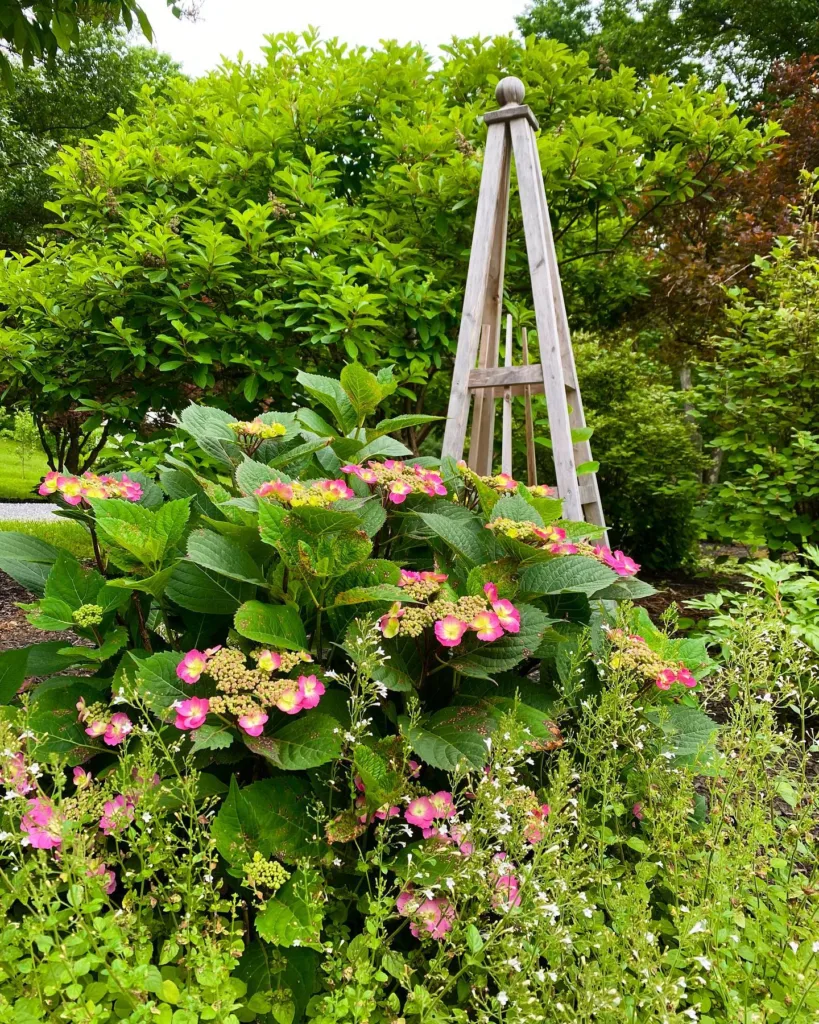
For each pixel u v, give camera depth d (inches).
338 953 44.8
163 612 64.1
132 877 43.9
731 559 170.7
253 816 48.6
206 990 41.9
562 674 62.6
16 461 559.5
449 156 147.3
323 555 54.7
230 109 167.3
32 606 62.6
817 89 324.5
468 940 42.6
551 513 74.7
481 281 110.8
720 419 179.5
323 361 150.3
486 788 45.4
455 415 109.7
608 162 152.3
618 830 60.4
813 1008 45.1
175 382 146.7
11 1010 37.1
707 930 46.4
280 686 48.9
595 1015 42.4
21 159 643.5
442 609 54.1
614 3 648.4
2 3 108.1
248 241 134.9
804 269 173.6
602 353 270.1
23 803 43.4
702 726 63.9
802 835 55.9
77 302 142.6
